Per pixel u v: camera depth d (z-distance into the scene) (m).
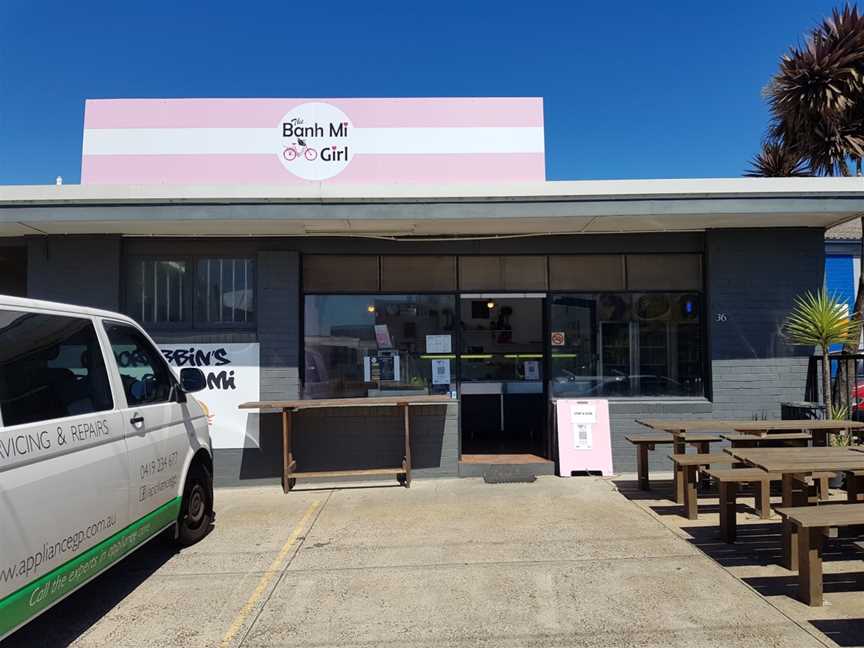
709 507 6.52
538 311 8.77
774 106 10.95
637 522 6.01
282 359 7.82
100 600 4.43
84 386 3.91
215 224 7.21
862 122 10.28
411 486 7.58
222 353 7.81
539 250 8.20
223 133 8.27
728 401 8.08
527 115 8.41
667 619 4.01
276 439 7.77
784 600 4.27
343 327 8.20
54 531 3.32
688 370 8.39
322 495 7.23
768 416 8.05
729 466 8.09
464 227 7.63
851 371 8.52
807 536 4.19
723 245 8.10
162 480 4.75
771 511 6.25
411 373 8.21
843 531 5.59
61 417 3.56
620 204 7.02
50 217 6.80
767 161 14.80
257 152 8.27
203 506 5.79
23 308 3.48
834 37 10.21
